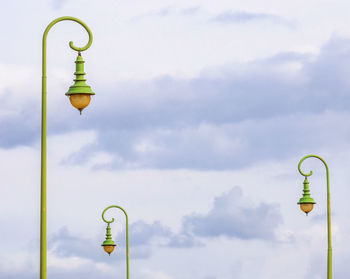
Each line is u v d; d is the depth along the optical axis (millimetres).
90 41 30000
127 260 57625
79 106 29641
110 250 57594
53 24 29406
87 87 29625
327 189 48844
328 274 48250
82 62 29766
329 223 48500
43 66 29047
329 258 48281
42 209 28453
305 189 49125
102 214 57719
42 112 28781
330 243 48406
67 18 29625
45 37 29266
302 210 49188
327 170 49000
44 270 28328
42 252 28359
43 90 28875
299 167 49156
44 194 28516
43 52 29125
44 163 28594
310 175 49312
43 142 28641
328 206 48688
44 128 28672
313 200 49062
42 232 28438
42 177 28531
